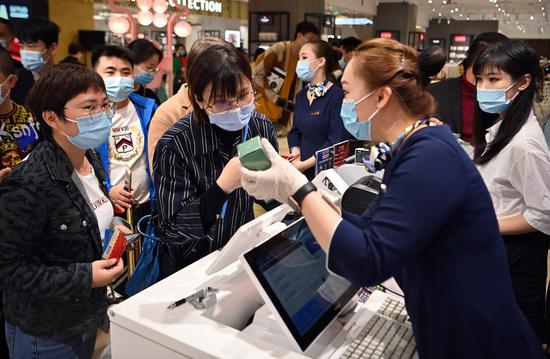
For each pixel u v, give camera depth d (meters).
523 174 1.88
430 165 1.01
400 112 1.12
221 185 1.47
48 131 1.49
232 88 1.52
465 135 3.05
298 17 11.47
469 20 23.73
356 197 1.67
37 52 3.29
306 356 1.15
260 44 11.55
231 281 1.42
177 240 1.62
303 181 1.11
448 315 1.11
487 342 1.11
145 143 2.72
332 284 1.34
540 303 2.03
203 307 1.32
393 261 0.99
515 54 1.93
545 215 1.85
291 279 1.23
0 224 1.33
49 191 1.39
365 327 1.31
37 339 1.50
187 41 12.95
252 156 1.12
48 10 8.12
